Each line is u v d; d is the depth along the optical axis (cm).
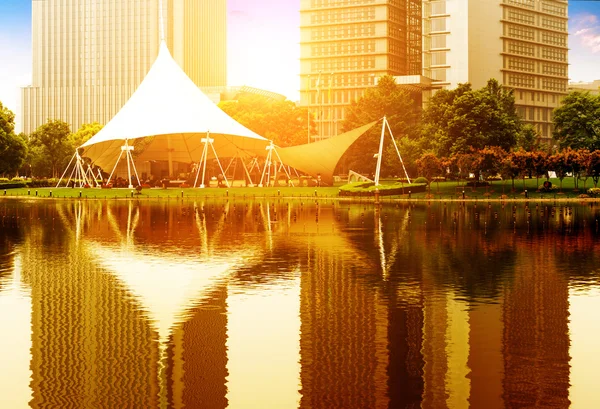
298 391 1240
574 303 1903
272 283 2222
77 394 1227
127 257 2856
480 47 17212
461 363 1383
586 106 9925
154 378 1308
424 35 17888
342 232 3878
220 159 13462
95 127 15312
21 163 10712
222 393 1230
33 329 1648
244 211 5703
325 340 1546
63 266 2608
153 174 15325
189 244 3319
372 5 18325
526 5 18238
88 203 7000
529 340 1539
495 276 2338
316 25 18912
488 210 5769
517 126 11331
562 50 19325
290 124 13088
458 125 9038
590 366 1361
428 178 8269
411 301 1936
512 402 1184
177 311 1825
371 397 1211
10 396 1220
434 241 3400
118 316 1775
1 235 3784
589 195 7744
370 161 13038
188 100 9562
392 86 13600
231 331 1625
